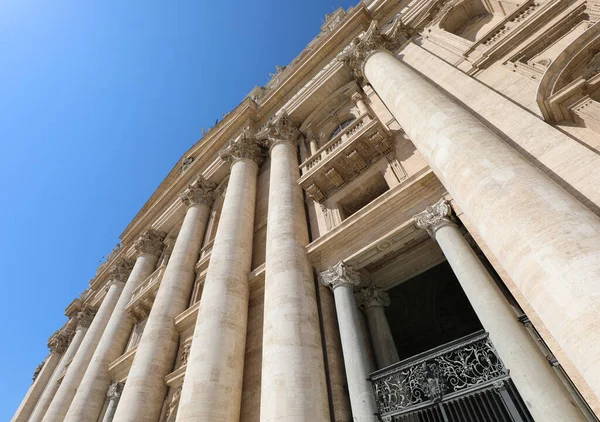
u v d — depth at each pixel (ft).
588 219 13.28
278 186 40.70
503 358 16.28
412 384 20.07
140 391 37.42
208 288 35.01
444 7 43.60
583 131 19.69
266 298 28.43
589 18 25.41
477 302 18.67
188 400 26.18
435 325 44.34
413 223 25.52
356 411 20.36
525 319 17.44
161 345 41.81
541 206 14.17
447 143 20.45
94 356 57.36
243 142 57.00
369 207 29.14
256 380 28.99
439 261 30.25
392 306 45.06
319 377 22.74
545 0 30.60
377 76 36.01
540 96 21.84
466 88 28.81
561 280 11.79
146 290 58.65
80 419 48.62
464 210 18.07
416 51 40.24
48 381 89.20
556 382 14.61
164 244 75.20
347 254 29.22
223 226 42.34
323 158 40.29
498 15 37.99
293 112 55.52
